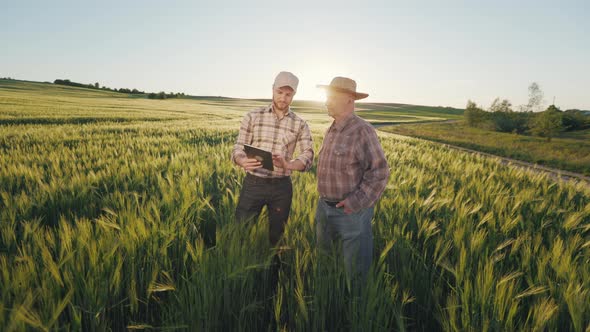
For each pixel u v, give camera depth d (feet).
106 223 7.68
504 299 5.89
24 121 61.67
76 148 27.91
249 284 6.81
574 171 57.06
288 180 9.95
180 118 92.32
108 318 5.95
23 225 8.59
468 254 7.73
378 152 7.66
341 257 7.23
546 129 137.90
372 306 5.74
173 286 6.22
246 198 9.86
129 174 16.22
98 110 103.71
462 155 37.24
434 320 6.81
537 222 11.21
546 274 7.18
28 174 15.55
